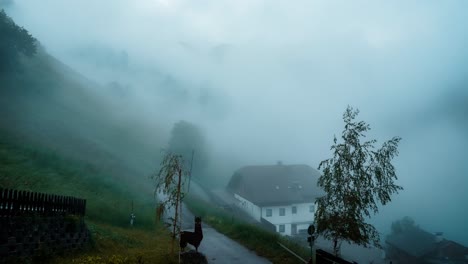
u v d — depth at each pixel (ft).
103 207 83.61
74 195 84.43
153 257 51.96
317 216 50.65
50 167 101.09
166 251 59.62
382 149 49.42
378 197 48.26
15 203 40.40
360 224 48.21
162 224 92.17
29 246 41.24
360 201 47.78
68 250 47.16
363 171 48.39
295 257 63.00
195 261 51.90
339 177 49.11
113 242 58.80
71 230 48.19
